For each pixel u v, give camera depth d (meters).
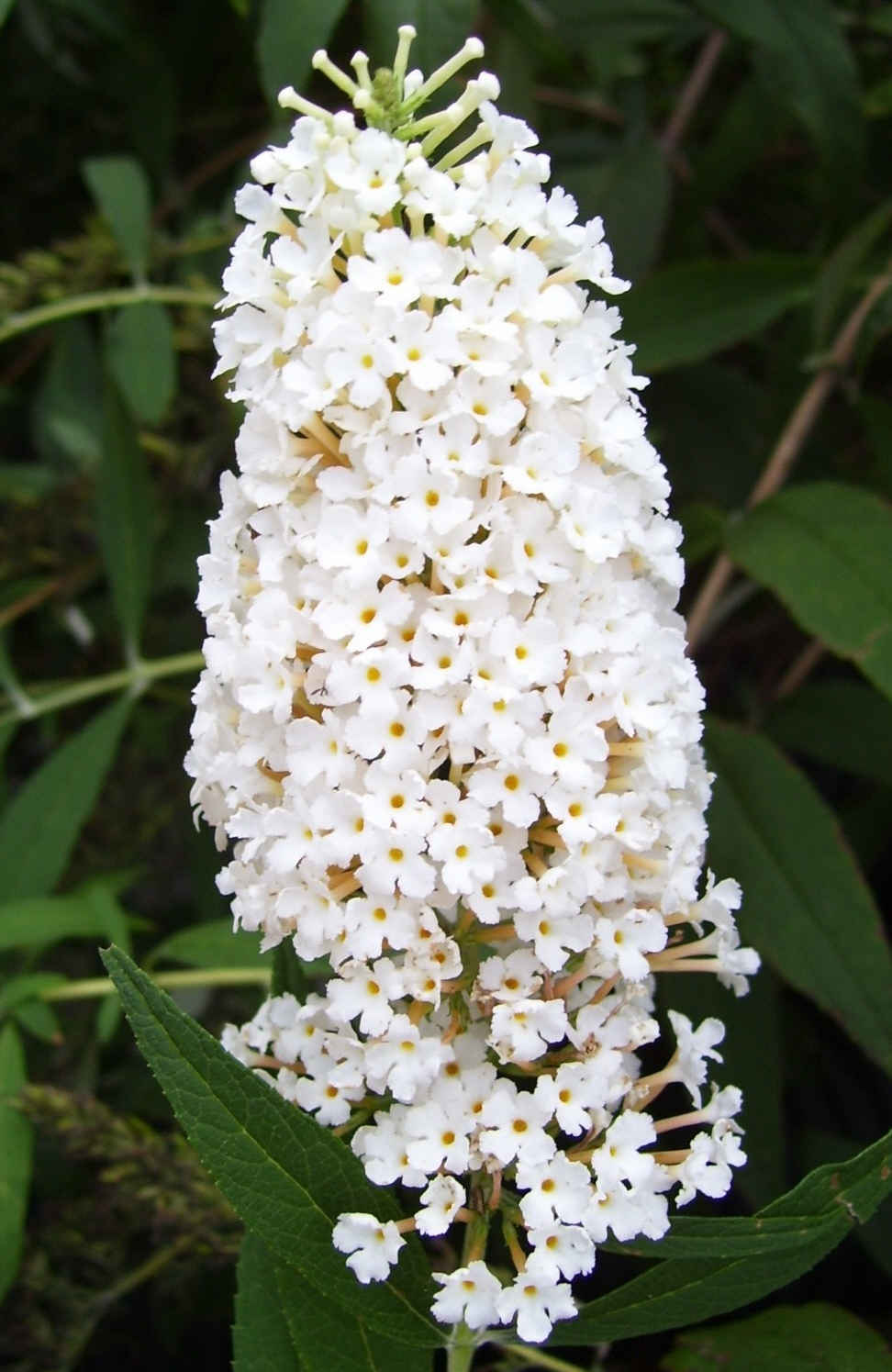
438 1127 0.20
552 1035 0.20
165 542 0.41
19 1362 0.31
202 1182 0.28
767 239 0.46
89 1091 0.32
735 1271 0.21
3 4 0.30
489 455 0.20
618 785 0.21
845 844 0.29
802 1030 0.36
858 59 0.44
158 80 0.44
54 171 0.48
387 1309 0.21
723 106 0.46
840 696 0.35
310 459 0.21
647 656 0.21
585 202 0.38
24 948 0.33
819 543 0.30
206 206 0.46
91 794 0.33
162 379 0.36
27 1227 0.34
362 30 0.38
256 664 0.20
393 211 0.21
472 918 0.21
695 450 0.40
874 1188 0.20
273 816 0.20
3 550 0.42
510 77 0.38
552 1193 0.20
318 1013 0.22
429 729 0.20
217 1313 0.34
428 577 0.21
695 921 0.22
